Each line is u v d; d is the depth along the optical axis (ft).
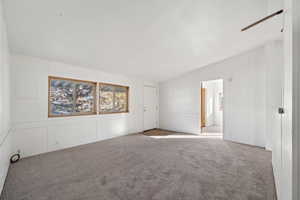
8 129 7.48
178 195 5.57
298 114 2.11
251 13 7.56
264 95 11.68
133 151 10.53
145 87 18.31
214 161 8.76
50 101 10.53
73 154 9.84
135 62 12.50
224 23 8.25
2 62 5.87
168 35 8.89
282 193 3.80
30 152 9.37
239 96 13.17
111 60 11.57
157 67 14.33
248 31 9.36
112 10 6.36
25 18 6.25
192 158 9.24
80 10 6.13
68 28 7.18
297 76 2.12
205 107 22.22
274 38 10.52
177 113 18.20
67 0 5.58
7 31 6.89
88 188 6.00
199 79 16.16
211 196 5.50
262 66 11.77
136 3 6.15
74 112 11.93
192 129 16.79
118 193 5.69
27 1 5.44
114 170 7.58
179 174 7.17
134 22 7.33
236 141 13.29
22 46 8.24
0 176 5.52
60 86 11.09
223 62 14.23
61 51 9.29
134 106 16.89
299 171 2.11
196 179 6.70
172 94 18.76
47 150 10.14
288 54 2.76
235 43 10.94
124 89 16.20
